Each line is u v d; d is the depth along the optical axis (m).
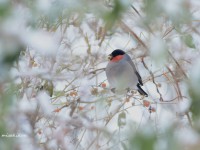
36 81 7.65
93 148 6.93
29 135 6.05
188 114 5.68
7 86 5.34
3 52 3.76
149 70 7.98
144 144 3.76
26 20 4.39
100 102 6.98
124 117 6.98
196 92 4.39
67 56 8.09
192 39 6.91
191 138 3.85
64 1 4.34
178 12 4.54
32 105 6.97
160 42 4.22
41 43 4.19
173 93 8.05
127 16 6.74
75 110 7.71
